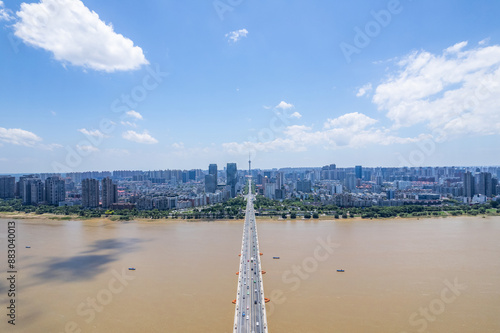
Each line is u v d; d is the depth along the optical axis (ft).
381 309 613.93
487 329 543.39
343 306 627.46
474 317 581.12
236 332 533.96
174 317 593.83
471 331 536.83
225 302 651.25
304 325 558.56
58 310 627.87
